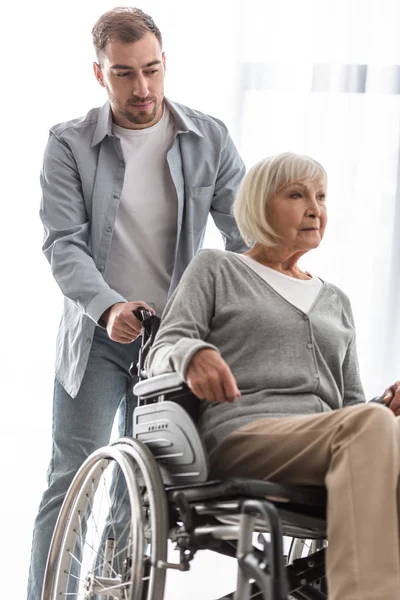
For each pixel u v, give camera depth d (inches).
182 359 68.1
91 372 108.0
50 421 135.0
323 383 77.9
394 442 63.8
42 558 106.9
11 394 134.4
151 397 77.5
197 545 68.9
